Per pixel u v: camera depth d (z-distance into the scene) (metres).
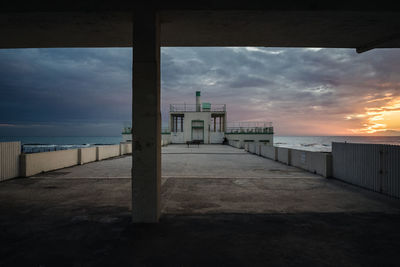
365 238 3.83
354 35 5.81
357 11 4.46
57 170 11.45
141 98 4.45
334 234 3.99
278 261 3.11
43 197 6.44
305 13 4.57
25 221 4.59
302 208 5.49
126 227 4.27
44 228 4.23
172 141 40.50
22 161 9.50
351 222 4.57
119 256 3.23
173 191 7.14
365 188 7.57
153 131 4.46
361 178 7.77
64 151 12.34
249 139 38.84
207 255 3.26
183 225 4.38
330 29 5.41
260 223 4.50
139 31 4.43
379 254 3.30
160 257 3.20
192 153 21.28
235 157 17.97
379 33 5.66
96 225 4.38
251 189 7.45
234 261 3.10
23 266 2.97
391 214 5.05
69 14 4.53
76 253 3.31
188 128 40.59
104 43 6.29
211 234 3.97
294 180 8.94
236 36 5.88
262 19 4.86
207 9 4.41
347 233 4.03
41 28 5.22
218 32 5.61
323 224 4.46
